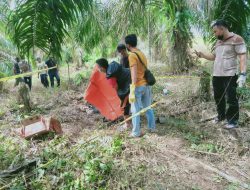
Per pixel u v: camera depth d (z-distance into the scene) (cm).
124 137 491
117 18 721
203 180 380
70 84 1025
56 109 694
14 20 407
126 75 514
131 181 374
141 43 1170
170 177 384
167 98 712
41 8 396
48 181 373
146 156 429
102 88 587
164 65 1116
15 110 681
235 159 425
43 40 420
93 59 1373
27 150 462
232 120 505
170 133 510
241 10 532
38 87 1084
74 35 770
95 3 722
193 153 442
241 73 468
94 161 398
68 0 397
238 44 470
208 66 985
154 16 921
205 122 549
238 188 362
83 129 554
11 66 998
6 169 405
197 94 663
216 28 476
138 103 486
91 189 359
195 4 735
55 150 444
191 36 978
